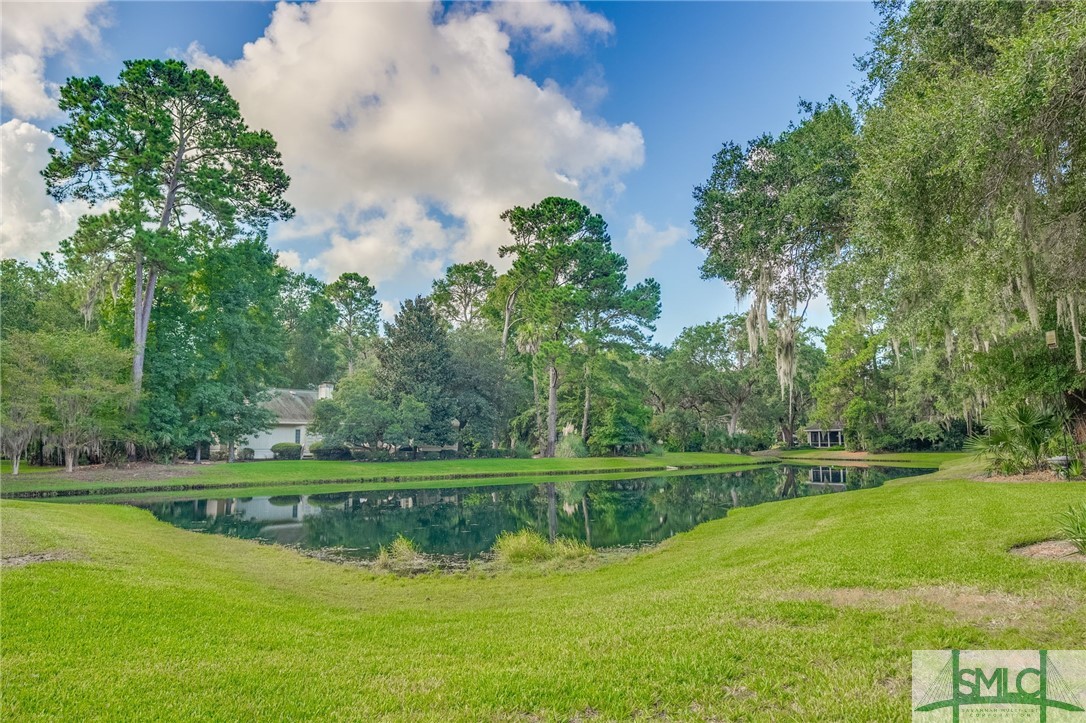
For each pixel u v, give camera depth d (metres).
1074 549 6.72
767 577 6.97
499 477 33.44
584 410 47.31
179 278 29.94
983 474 16.36
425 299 43.31
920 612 5.11
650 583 8.16
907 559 6.97
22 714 3.68
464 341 44.78
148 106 29.19
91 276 30.08
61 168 27.47
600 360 41.97
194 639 5.39
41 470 27.94
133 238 27.56
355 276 67.62
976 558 6.70
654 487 27.75
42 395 24.41
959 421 42.50
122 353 27.09
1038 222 7.45
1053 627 4.56
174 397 31.69
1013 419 15.09
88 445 27.97
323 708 3.78
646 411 46.75
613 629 5.36
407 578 10.23
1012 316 13.20
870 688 3.77
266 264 35.66
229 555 11.97
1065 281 8.52
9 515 12.48
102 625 5.61
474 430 42.56
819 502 14.37
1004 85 5.46
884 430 45.62
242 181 32.50
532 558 12.03
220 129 30.94
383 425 38.28
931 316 13.58
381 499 23.34
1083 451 14.58
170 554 10.62
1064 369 13.98
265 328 35.97
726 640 4.72
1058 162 6.46
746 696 3.77
